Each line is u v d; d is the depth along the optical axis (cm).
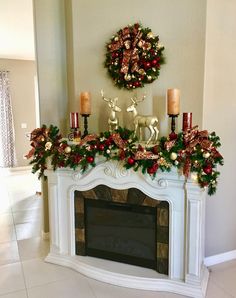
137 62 242
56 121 309
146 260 237
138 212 233
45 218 313
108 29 260
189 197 208
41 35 296
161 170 209
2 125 654
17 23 414
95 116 274
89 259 254
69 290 223
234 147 253
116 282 229
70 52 291
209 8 226
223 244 260
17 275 244
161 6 239
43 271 250
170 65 240
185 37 232
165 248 226
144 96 239
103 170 236
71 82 295
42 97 302
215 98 239
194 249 212
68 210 257
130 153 211
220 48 236
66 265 258
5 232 333
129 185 228
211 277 238
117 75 254
